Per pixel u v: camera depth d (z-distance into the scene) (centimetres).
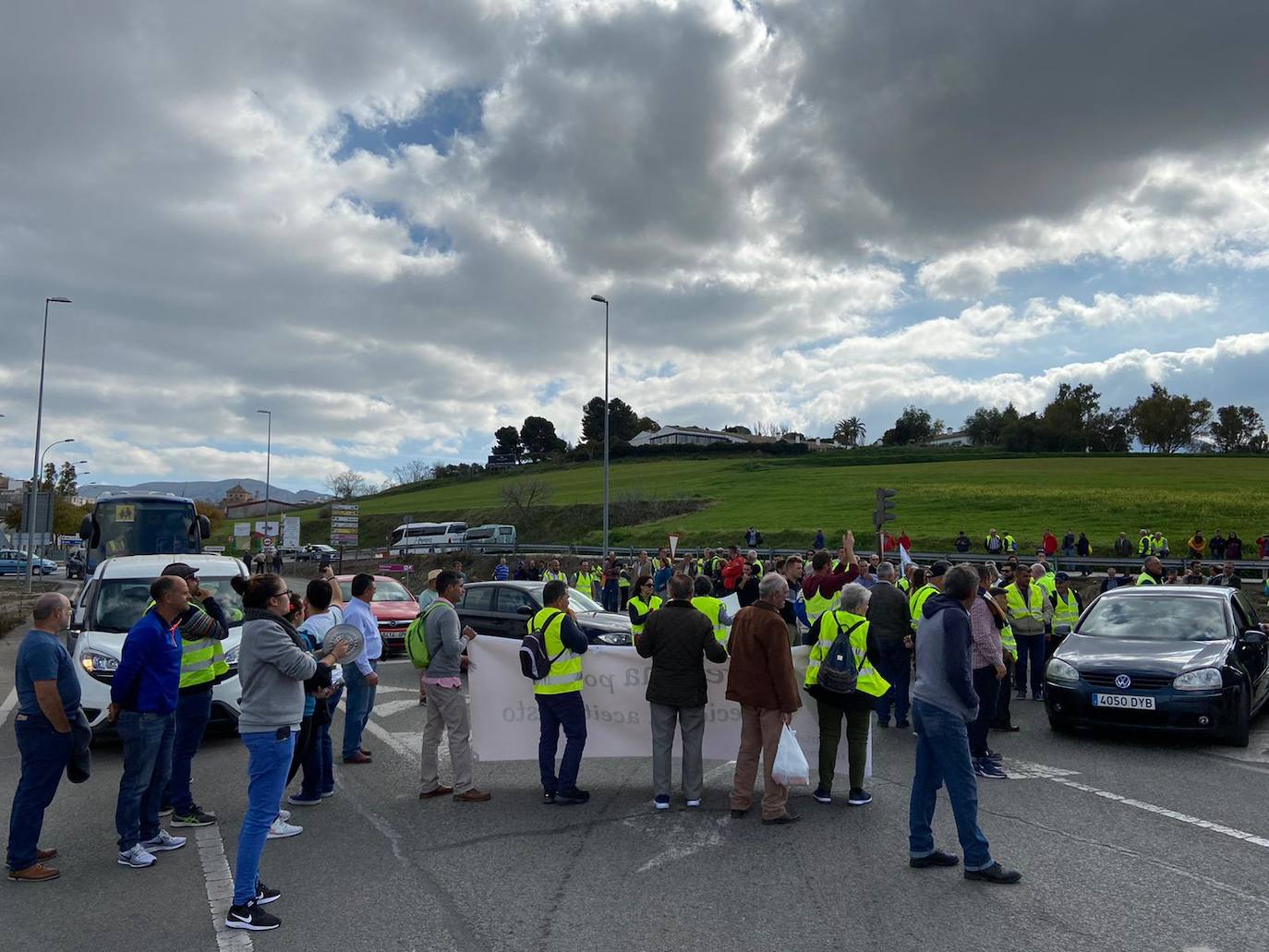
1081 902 500
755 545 4688
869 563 1540
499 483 11062
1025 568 1259
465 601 1518
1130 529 4581
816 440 17750
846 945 446
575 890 529
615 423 15650
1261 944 444
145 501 2303
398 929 475
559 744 826
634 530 6253
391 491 12975
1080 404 11844
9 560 5828
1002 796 732
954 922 474
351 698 891
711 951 441
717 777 827
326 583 809
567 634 734
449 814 703
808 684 726
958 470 7938
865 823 667
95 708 941
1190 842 607
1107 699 914
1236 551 3297
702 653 710
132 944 463
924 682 558
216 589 1093
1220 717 887
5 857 615
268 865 584
